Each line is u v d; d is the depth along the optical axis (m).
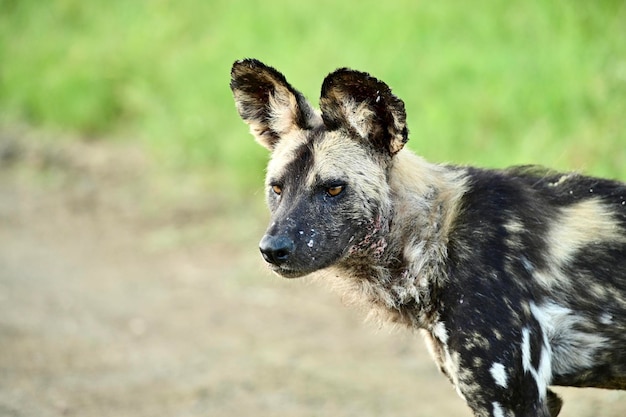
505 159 32.03
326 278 17.91
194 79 46.41
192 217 37.59
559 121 32.41
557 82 33.44
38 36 58.75
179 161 43.09
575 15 35.47
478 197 16.38
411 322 16.91
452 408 22.03
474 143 33.81
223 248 34.38
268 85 18.02
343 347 26.03
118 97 50.59
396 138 16.52
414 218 16.69
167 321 28.06
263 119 18.39
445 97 35.91
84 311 28.66
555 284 15.91
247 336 26.89
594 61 33.22
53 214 39.31
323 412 21.88
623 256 16.00
